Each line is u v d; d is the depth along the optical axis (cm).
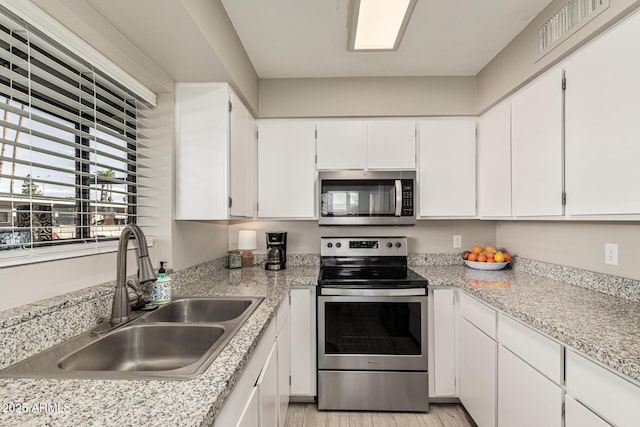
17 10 99
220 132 186
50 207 121
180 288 186
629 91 121
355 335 211
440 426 196
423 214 245
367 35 164
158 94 183
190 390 75
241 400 97
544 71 175
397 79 249
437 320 213
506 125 207
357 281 211
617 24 128
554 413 119
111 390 75
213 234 241
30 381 79
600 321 123
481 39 198
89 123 133
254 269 257
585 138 142
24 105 112
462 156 246
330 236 278
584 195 143
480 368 178
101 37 128
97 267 135
